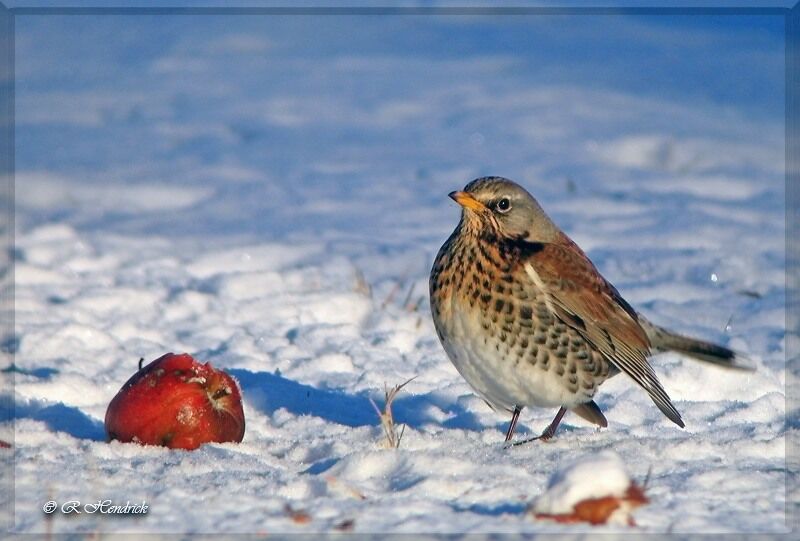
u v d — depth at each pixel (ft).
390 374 36.35
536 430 32.19
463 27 117.50
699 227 55.16
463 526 21.90
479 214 30.94
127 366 36.65
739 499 24.30
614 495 22.24
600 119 79.97
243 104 86.48
